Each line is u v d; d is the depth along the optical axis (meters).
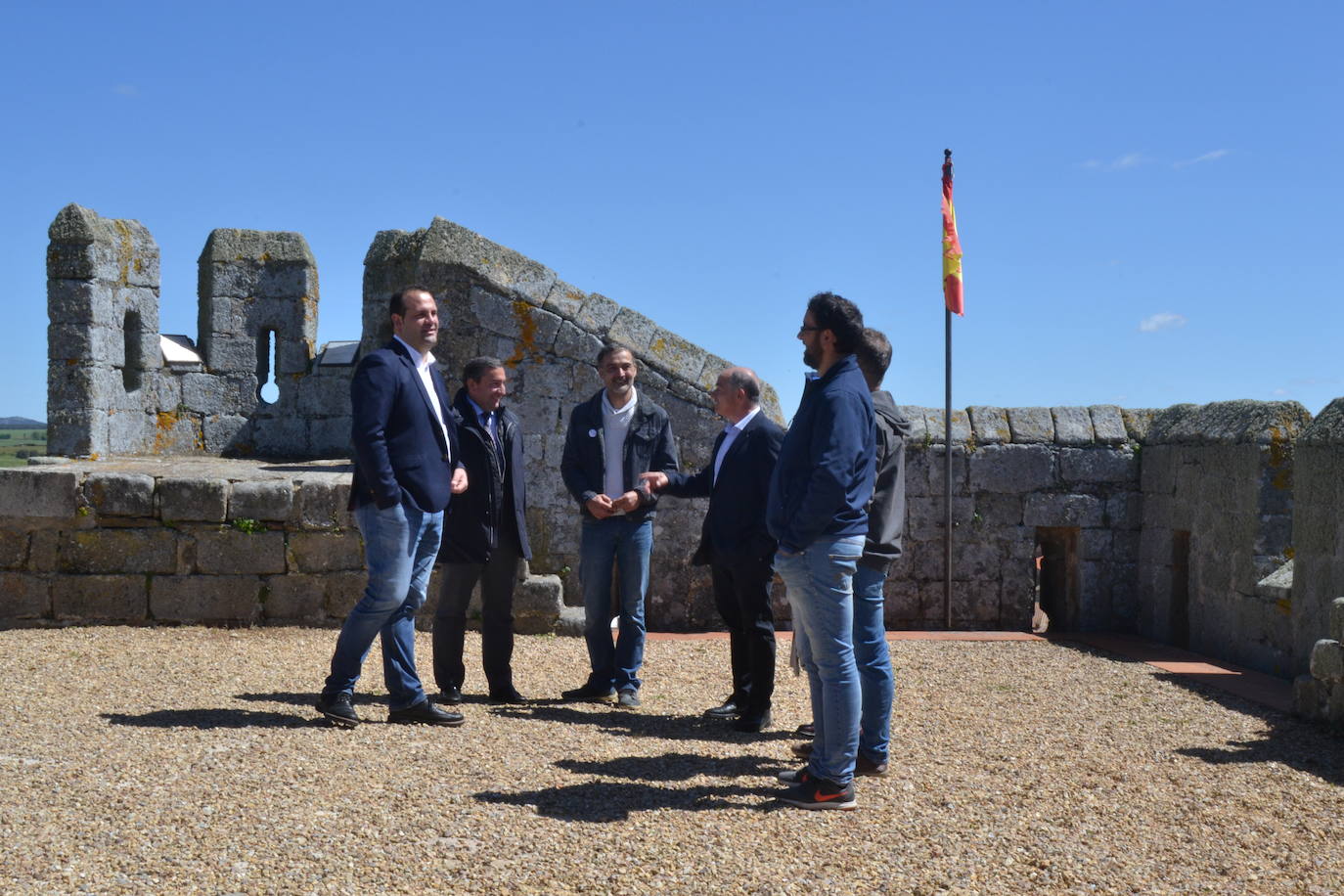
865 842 4.10
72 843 3.74
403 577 5.48
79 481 8.41
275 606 8.60
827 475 4.29
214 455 13.23
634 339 10.23
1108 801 4.73
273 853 3.73
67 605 8.38
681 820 4.27
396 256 12.79
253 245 13.40
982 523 10.61
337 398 13.48
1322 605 7.39
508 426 6.59
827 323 4.57
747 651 6.18
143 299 12.74
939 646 9.33
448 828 4.04
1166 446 10.09
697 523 10.09
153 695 6.16
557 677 7.46
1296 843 4.27
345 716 5.53
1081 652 9.09
